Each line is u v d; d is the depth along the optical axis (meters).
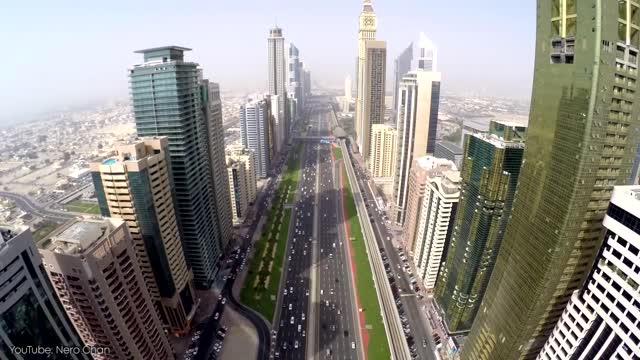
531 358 126.56
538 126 109.88
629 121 93.50
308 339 188.50
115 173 143.88
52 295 93.25
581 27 88.00
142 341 137.25
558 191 100.94
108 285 118.50
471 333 154.38
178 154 177.12
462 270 176.00
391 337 189.50
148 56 171.25
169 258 169.88
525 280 116.69
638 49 89.75
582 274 110.25
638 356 80.31
